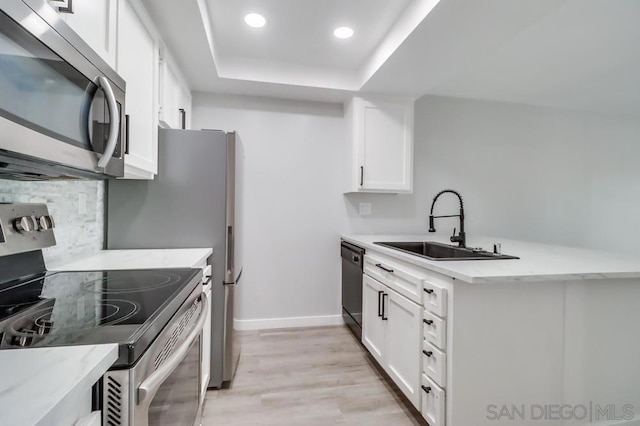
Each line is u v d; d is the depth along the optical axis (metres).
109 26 1.18
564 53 2.29
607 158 3.54
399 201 3.05
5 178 1.07
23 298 0.89
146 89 1.56
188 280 1.10
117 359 0.59
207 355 1.73
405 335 1.65
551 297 1.36
